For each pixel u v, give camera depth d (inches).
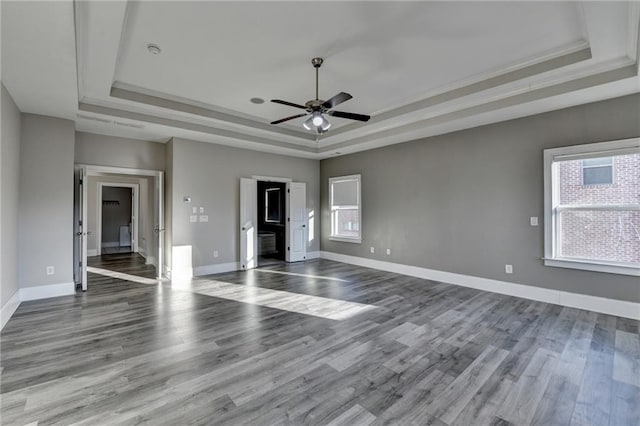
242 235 245.9
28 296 162.4
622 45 109.0
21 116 158.7
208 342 113.7
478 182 187.5
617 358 101.0
